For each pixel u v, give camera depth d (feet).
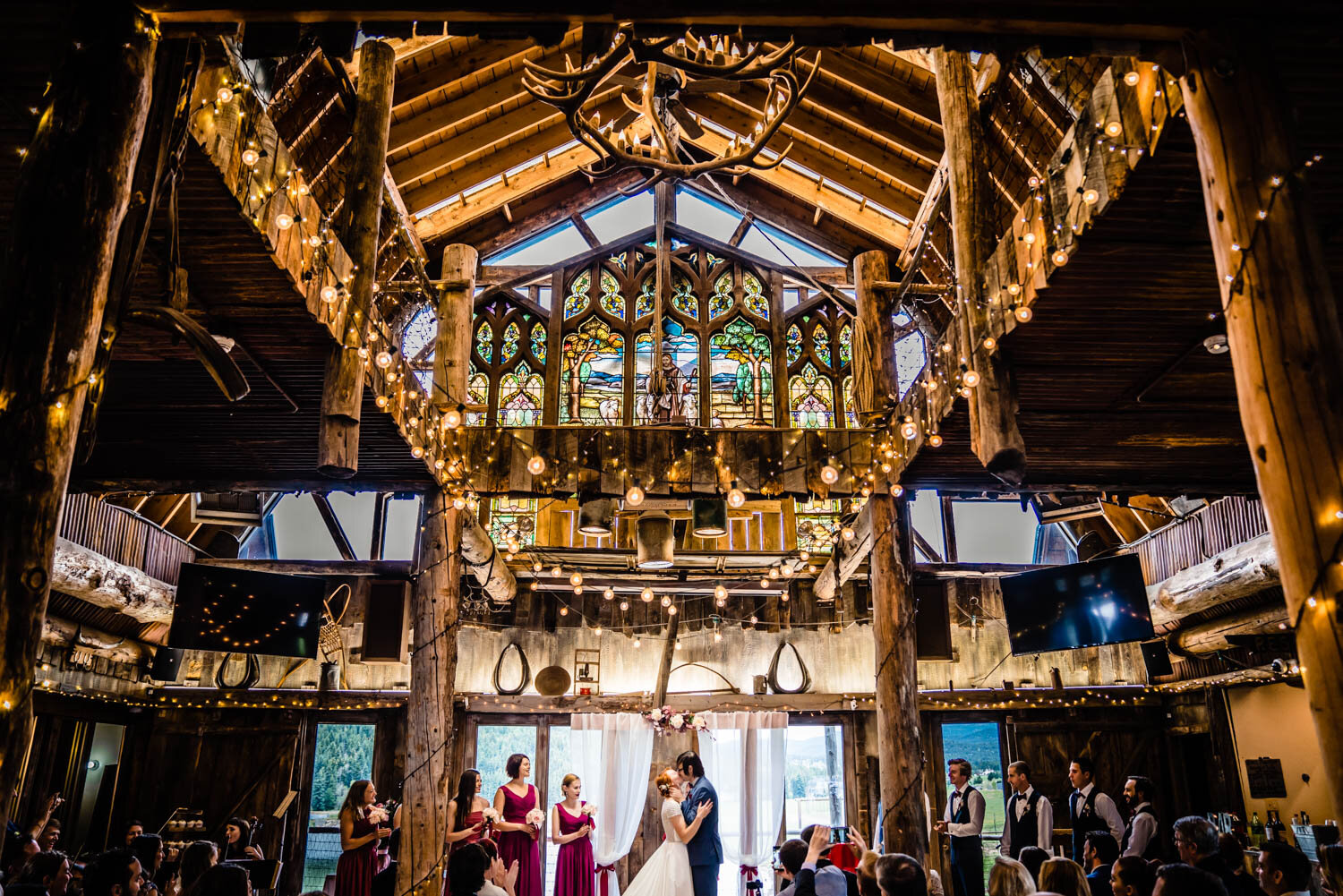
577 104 13.24
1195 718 30.76
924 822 21.24
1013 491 23.63
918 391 20.99
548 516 33.42
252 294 14.32
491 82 29.86
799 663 34.14
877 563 23.11
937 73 18.74
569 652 34.17
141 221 9.86
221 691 31.60
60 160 8.84
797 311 35.91
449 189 32.12
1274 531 8.64
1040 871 11.71
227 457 21.81
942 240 27.78
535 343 35.60
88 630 27.12
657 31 9.73
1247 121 9.37
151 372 16.93
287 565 32.50
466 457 24.21
